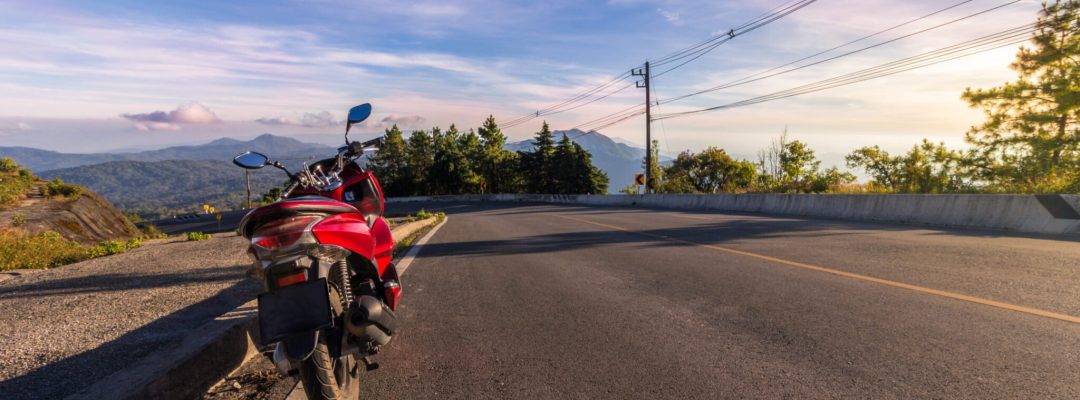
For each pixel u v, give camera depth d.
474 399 3.13
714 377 3.32
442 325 4.89
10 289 7.10
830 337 4.00
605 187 90.94
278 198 3.48
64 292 6.58
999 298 4.95
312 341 2.42
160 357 3.33
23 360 3.73
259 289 6.31
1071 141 20.25
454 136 121.12
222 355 3.67
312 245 2.64
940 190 22.48
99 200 30.23
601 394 3.13
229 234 19.64
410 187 116.38
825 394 2.98
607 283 6.57
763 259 7.88
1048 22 20.09
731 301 5.31
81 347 4.01
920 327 4.14
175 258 10.21
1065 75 20.33
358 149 4.10
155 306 5.46
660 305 5.29
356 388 2.99
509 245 11.45
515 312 5.27
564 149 88.31
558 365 3.66
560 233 13.92
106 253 13.35
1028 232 10.97
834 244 9.31
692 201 31.61
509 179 108.50
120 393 2.79
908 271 6.46
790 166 42.09
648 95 44.78
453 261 9.26
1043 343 3.66
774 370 3.39
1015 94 21.12
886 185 26.58
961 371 3.22
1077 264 6.57
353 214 2.99
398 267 8.79
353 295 3.06
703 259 8.16
